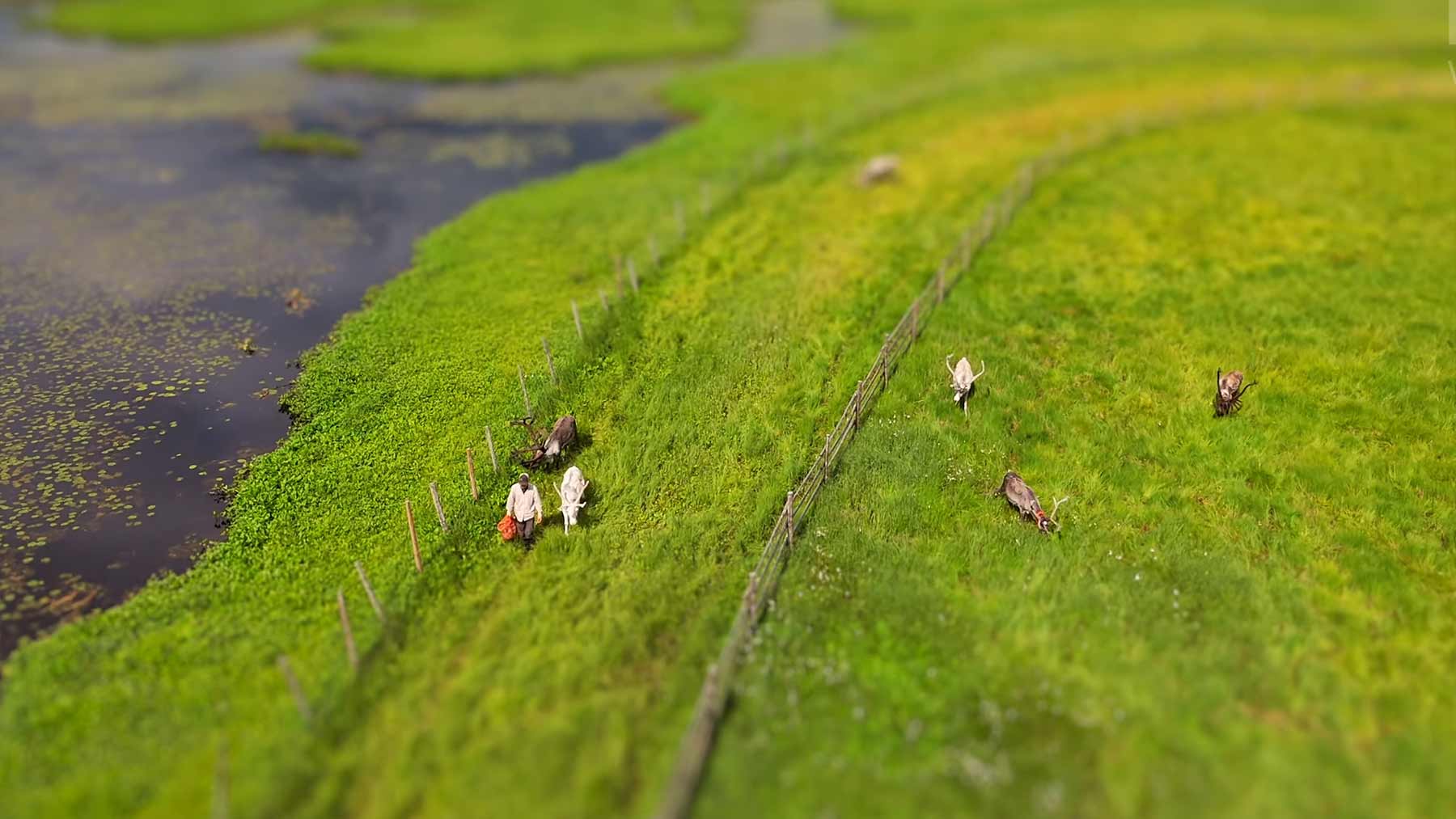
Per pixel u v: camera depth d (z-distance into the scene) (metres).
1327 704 14.85
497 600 17.38
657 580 17.78
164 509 20.48
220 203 39.44
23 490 20.91
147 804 13.39
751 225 34.47
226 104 54.28
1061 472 20.81
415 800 13.42
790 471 20.83
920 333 26.33
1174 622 16.55
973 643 16.16
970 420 22.56
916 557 18.27
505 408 23.50
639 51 66.81
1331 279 28.66
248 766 13.80
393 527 19.31
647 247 33.00
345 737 14.37
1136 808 13.20
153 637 16.36
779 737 14.29
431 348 26.70
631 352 25.75
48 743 14.31
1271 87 50.72
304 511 19.94
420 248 34.28
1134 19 75.06
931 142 43.88
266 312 30.00
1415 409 22.31
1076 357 25.09
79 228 36.38
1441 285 27.84
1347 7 78.81
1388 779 13.63
